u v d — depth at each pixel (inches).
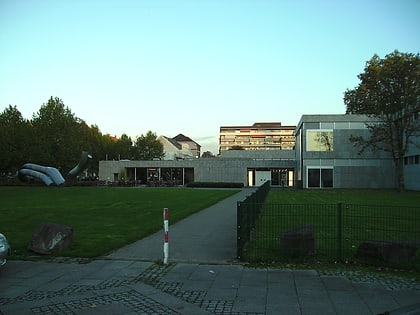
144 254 366.6
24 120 2365.9
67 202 962.7
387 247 315.9
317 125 1859.0
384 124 1574.8
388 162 1813.5
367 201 972.6
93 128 3216.0
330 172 1843.0
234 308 223.0
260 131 5949.8
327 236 423.5
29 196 1191.6
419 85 1434.5
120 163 2591.0
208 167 2459.4
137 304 229.5
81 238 442.3
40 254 362.0
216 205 911.0
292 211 603.8
